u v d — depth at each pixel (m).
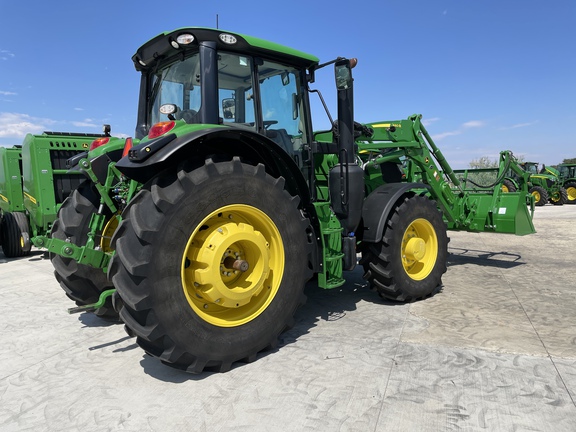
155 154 2.51
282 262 2.95
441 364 2.64
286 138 3.58
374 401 2.24
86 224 3.54
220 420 2.12
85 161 3.21
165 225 2.41
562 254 6.35
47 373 2.71
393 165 5.19
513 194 5.68
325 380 2.48
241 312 2.82
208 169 2.60
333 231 3.40
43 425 2.13
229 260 2.79
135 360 2.89
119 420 2.15
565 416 2.06
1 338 3.36
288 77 3.65
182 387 2.47
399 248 3.85
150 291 2.36
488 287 4.48
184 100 3.31
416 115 5.04
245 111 3.30
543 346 2.87
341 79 3.45
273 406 2.23
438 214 4.25
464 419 2.06
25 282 5.46
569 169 20.97
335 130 3.96
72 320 3.79
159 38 3.26
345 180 3.53
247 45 3.22
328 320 3.55
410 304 3.96
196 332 2.52
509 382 2.39
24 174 8.14
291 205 3.01
